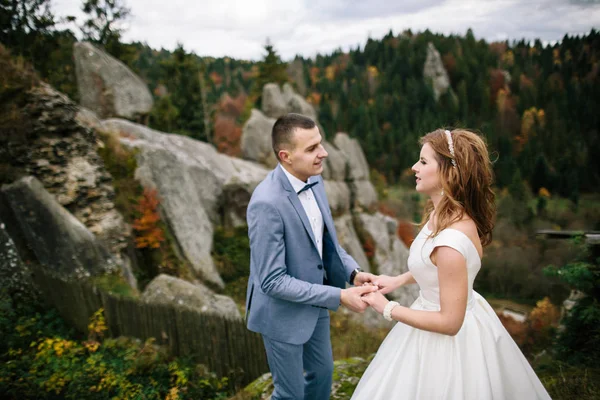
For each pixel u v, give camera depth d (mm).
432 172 1768
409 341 1902
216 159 15297
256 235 2139
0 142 7809
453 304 1604
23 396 3803
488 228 1765
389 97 81312
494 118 68125
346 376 3447
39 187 7672
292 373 2332
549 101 60188
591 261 4152
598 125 51531
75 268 7566
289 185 2223
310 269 2281
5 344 4664
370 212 22516
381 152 67000
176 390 4305
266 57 32406
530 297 23781
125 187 10219
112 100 14258
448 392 1726
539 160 52188
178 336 5664
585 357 3697
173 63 28109
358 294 1948
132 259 9734
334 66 97000
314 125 2221
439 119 69938
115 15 19016
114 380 4219
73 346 4941
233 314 7512
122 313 5785
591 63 34656
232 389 5285
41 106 8406
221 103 49500
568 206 46625
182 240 11125
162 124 21281
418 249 1833
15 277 6000
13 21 14031
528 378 1842
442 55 87188
